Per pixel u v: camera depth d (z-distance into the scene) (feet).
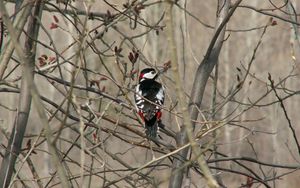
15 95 119.85
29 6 32.58
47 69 37.50
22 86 35.91
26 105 35.78
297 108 137.90
